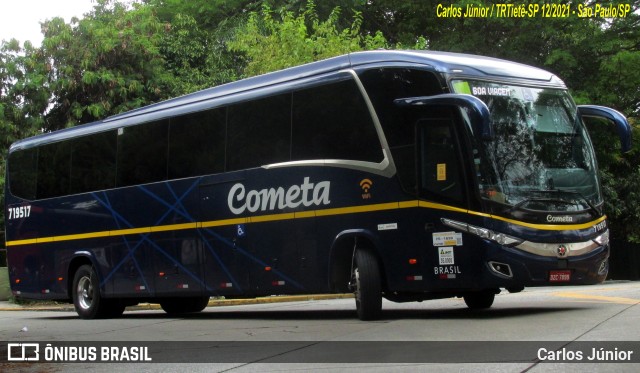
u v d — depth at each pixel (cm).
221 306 2706
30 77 3616
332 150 1641
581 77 4094
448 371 933
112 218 2158
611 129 3941
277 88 1769
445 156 1488
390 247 1538
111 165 2183
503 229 1441
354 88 1616
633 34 4066
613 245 4466
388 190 1544
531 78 1599
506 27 4106
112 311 2230
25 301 2997
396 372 946
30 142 2444
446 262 1477
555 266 1459
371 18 4647
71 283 2298
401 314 1708
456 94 1436
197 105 1964
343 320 1648
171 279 1992
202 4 4791
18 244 2434
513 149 1502
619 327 1260
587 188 1552
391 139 1549
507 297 2189
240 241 1816
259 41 3531
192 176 1945
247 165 1812
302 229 1683
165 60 4141
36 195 2394
